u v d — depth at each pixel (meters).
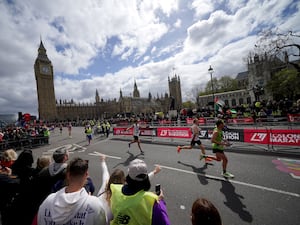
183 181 5.41
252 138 8.84
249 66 61.31
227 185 4.91
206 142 11.20
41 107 89.44
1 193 2.78
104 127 20.73
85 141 17.23
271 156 7.33
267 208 3.72
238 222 3.34
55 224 1.47
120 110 126.81
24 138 16.28
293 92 38.28
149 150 10.33
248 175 5.50
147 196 1.79
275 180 5.00
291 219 3.32
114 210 1.82
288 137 7.67
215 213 1.65
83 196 1.61
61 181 2.41
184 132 12.04
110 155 9.91
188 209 3.90
